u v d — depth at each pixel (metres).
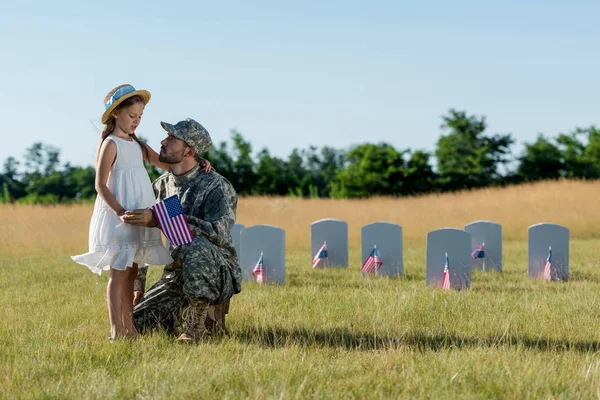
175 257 7.01
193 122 6.95
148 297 7.12
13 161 74.12
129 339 6.48
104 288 11.15
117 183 6.59
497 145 67.12
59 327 7.46
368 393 4.81
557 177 65.31
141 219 6.33
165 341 6.52
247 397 4.64
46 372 5.42
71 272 14.10
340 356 6.00
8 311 8.34
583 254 18.75
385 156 67.31
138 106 6.71
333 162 110.00
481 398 4.68
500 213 33.28
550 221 31.36
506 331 6.83
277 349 6.17
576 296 9.84
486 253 15.22
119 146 6.58
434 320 7.84
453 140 67.56
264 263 12.46
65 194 70.38
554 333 7.15
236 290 7.00
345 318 7.98
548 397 4.62
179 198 6.98
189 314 6.75
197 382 4.95
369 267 13.66
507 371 5.30
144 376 5.10
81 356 5.88
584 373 5.32
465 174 64.94
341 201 40.66
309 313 8.33
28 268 14.93
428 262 11.92
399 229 13.77
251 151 63.69
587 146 65.94
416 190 65.25
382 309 8.32
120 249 6.50
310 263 16.84
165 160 6.89
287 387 4.85
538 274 13.60
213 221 6.70
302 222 30.91
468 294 10.02
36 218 28.27
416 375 5.19
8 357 5.84
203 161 7.12
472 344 6.54
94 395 4.73
